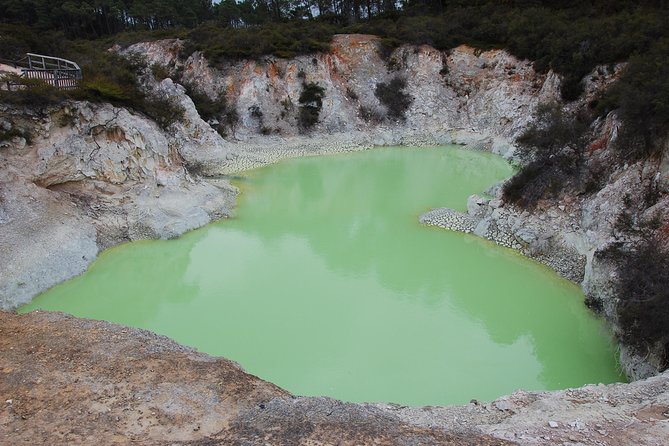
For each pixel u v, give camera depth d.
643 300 13.34
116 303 18.00
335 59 46.22
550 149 24.53
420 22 49.59
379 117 45.44
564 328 16.59
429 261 21.45
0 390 9.51
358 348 15.36
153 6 68.62
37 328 11.91
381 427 8.92
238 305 17.92
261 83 43.03
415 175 34.09
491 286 19.33
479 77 45.66
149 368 10.47
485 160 37.88
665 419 9.38
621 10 42.44
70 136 22.00
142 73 34.38
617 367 14.51
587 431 8.99
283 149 39.84
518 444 8.57
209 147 36.06
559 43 39.22
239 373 10.64
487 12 50.31
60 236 20.00
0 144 19.95
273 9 70.88
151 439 8.36
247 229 24.97
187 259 21.58
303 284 19.45
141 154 24.36
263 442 8.30
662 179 18.44
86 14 62.84
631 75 26.31
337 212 27.36
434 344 15.65
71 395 9.46
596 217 20.23
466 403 13.00
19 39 31.55
